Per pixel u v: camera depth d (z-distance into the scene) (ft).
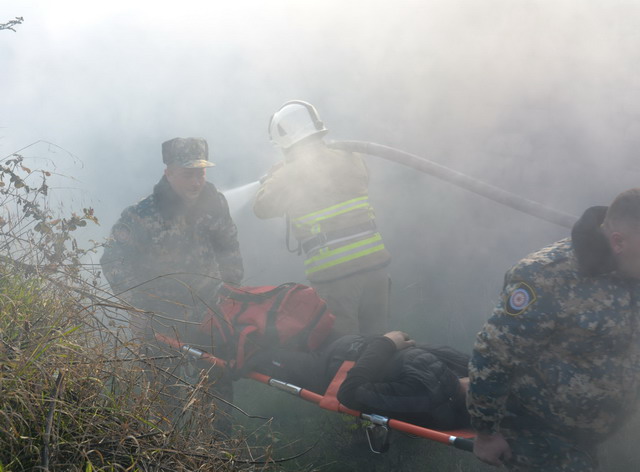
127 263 12.20
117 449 6.40
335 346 11.10
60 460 6.10
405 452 11.49
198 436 7.13
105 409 6.76
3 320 7.17
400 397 9.58
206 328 11.82
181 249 12.66
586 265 7.14
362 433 11.68
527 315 7.34
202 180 12.53
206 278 12.85
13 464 5.82
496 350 7.54
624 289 7.26
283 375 11.25
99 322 7.59
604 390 7.51
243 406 13.60
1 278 8.09
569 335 7.39
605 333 7.28
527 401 7.89
